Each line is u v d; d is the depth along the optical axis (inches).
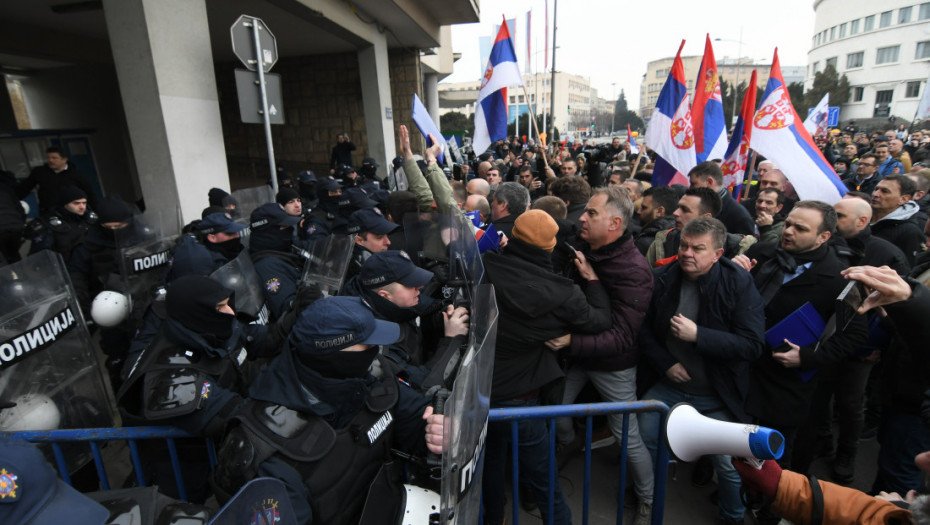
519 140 853.8
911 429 82.8
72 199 154.5
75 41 379.6
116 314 97.7
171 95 188.5
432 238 133.1
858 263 100.1
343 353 50.6
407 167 159.6
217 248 122.6
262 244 129.3
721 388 90.4
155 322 87.0
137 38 179.5
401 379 71.4
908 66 1812.3
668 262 114.1
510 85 219.0
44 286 82.0
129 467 109.2
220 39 421.1
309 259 112.9
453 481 44.8
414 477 64.7
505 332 83.5
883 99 1920.5
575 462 116.2
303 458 47.8
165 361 67.5
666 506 102.4
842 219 111.9
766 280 98.4
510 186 124.5
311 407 50.4
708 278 87.0
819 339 87.0
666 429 52.9
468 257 90.1
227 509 34.0
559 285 82.0
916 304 65.3
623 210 88.0
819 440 119.4
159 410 62.1
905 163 272.8
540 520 101.5
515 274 82.7
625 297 88.4
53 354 82.6
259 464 47.4
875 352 98.3
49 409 78.9
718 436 49.9
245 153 580.7
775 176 151.8
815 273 92.7
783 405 92.1
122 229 123.2
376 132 450.6
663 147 193.6
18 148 323.9
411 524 54.4
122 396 67.3
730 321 87.3
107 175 441.1
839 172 355.6
